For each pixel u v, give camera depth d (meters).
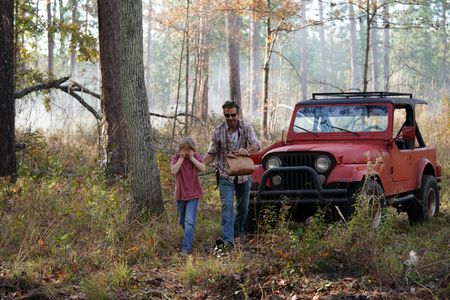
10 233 9.34
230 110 9.23
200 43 28.14
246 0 20.38
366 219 8.56
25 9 18.09
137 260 8.80
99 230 9.79
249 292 7.50
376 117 10.76
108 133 14.22
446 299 7.09
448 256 8.38
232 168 9.09
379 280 7.51
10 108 13.10
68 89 15.29
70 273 8.15
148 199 10.75
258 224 9.66
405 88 31.72
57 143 17.42
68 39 19.30
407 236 10.02
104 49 14.34
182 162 9.27
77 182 12.28
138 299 7.43
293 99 34.84
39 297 7.45
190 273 7.99
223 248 9.00
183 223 9.47
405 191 10.86
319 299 7.16
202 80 29.55
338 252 8.05
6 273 8.03
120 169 14.05
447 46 66.06
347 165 9.70
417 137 12.02
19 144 15.12
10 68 13.09
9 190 11.28
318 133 10.86
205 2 22.41
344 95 11.76
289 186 9.81
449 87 50.47
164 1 24.56
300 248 8.27
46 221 9.92
